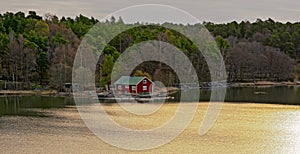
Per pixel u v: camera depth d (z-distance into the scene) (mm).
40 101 62594
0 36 83250
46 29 92500
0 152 30609
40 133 37156
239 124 42406
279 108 55781
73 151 30766
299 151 31750
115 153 30344
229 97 71375
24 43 81750
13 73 79188
